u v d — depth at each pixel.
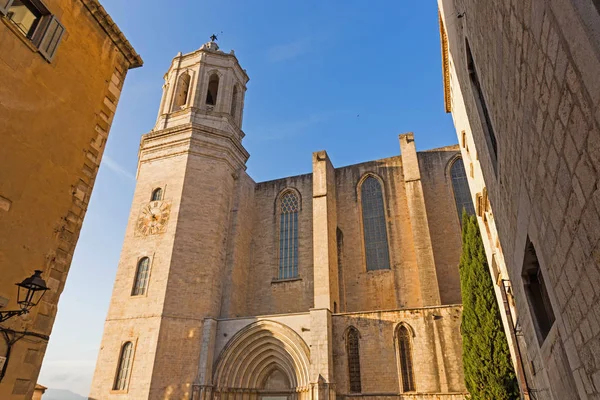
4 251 10.05
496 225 12.80
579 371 5.65
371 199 38.22
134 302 30.22
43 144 11.46
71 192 12.31
